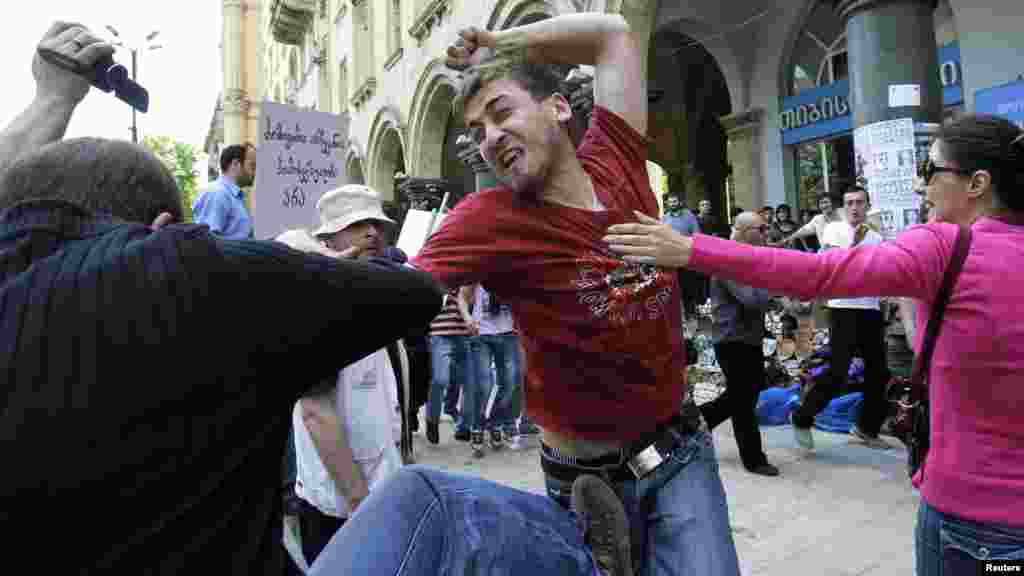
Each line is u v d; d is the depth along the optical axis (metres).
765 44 11.85
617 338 1.76
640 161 2.02
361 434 2.40
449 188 15.17
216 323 0.96
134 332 0.92
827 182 11.14
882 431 5.90
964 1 9.09
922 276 1.59
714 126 15.10
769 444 5.76
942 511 1.65
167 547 0.90
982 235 1.61
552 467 1.92
